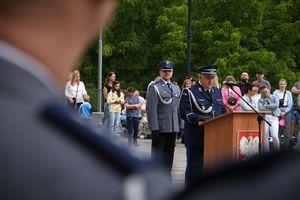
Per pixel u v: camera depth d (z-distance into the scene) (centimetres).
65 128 101
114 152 101
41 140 100
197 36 3912
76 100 1862
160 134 1286
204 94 1055
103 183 99
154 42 4159
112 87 2127
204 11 3912
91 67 4066
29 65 105
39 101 102
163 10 4066
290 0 3981
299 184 98
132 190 99
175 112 1292
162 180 103
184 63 3972
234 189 98
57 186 98
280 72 3778
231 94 1598
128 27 4050
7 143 98
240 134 1020
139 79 4216
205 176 101
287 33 3928
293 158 101
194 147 1033
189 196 100
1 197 96
